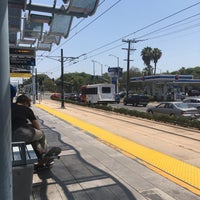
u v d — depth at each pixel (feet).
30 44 36.76
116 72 220.64
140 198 15.94
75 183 18.13
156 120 57.52
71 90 363.35
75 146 29.43
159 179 19.17
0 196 9.89
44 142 19.86
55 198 15.84
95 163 22.85
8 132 9.98
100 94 148.25
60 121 53.26
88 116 67.87
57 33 21.98
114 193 16.60
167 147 30.09
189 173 20.68
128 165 22.43
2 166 9.87
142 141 33.53
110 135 37.22
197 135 38.47
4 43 9.77
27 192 13.75
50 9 16.42
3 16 9.68
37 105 117.08
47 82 437.17
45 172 20.18
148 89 232.94
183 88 243.40
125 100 147.95
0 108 9.78
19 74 56.49
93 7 16.02
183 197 16.22
